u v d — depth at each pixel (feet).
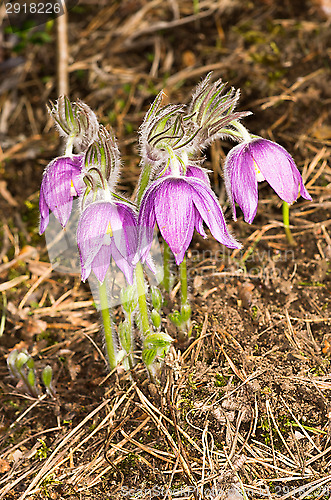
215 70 2.22
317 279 1.74
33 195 2.02
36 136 2.19
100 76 2.33
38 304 1.79
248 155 1.44
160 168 1.49
